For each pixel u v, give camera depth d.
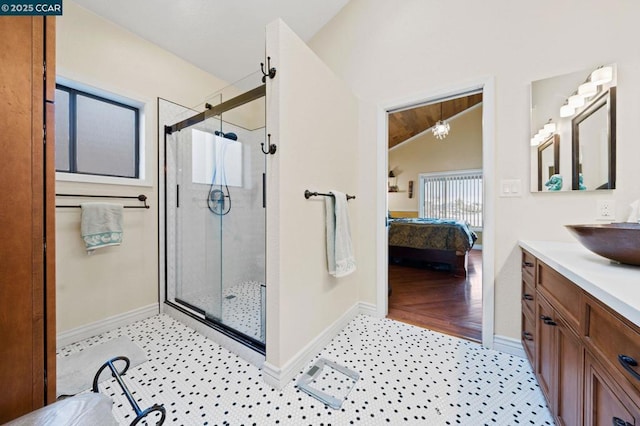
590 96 1.42
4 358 0.71
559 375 0.98
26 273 0.75
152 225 2.28
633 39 1.33
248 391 1.34
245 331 1.83
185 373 1.49
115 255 2.04
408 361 1.60
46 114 0.78
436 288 3.04
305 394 1.32
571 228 1.01
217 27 2.28
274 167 1.37
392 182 6.90
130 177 2.20
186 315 2.12
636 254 0.81
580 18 1.45
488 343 1.74
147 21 2.05
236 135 2.49
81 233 1.81
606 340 0.68
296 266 1.50
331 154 1.88
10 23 0.72
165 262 2.37
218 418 1.17
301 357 1.53
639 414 0.54
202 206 2.42
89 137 1.97
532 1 1.58
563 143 1.50
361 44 2.31
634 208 1.28
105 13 1.92
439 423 1.13
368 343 1.82
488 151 1.71
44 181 0.78
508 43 1.66
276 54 1.36
